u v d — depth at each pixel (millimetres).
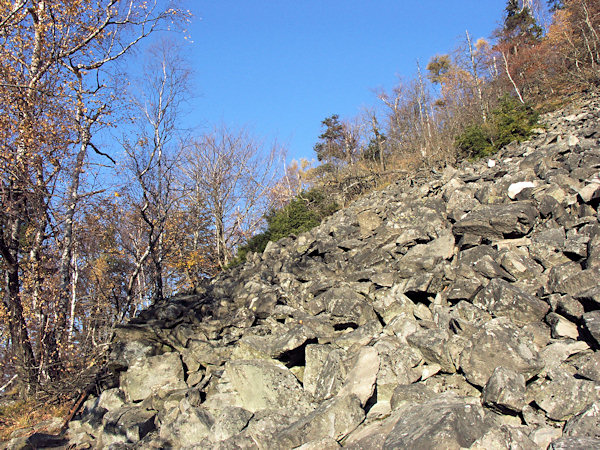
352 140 42656
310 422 5633
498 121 21859
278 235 21469
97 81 13828
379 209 14414
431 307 7609
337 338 7668
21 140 12266
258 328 9094
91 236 15289
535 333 6086
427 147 28719
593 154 10344
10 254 12227
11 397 11484
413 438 4492
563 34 38219
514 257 7555
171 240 23312
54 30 13500
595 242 7020
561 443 3916
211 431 6715
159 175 15008
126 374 9125
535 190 9602
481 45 51875
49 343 12039
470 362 5719
